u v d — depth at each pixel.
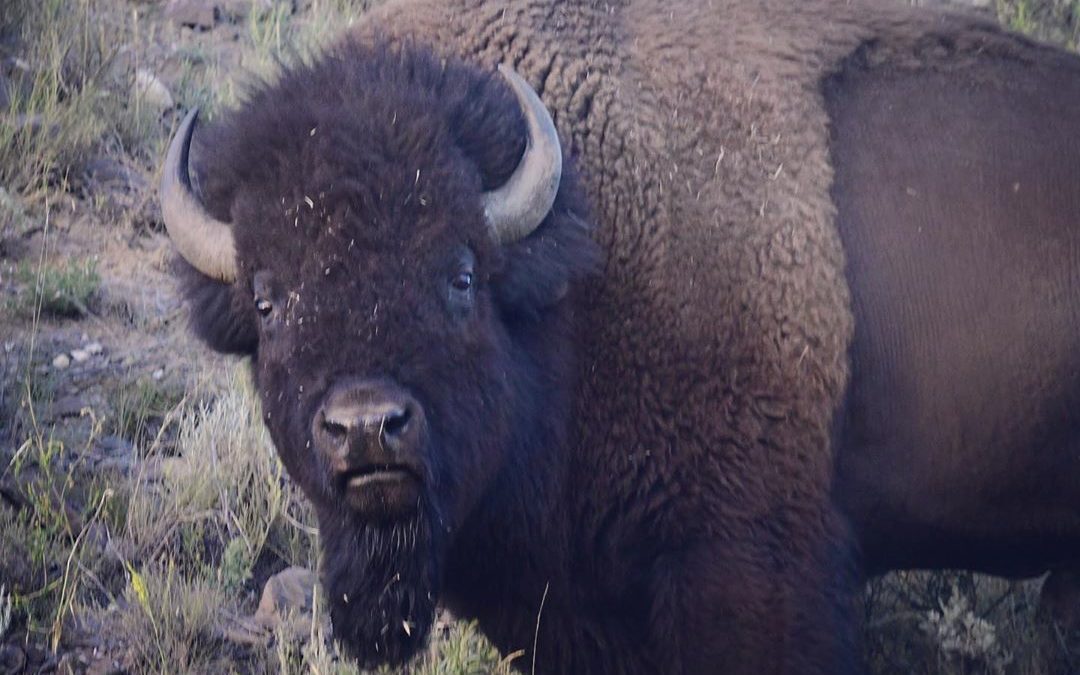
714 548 17.80
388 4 19.75
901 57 19.42
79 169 28.38
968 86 19.31
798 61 18.98
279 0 34.53
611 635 18.73
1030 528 19.27
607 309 17.97
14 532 20.36
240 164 16.38
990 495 19.02
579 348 18.00
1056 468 18.84
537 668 19.14
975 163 18.84
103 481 21.88
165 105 30.59
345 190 15.53
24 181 27.78
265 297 15.94
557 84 18.45
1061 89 19.44
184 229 16.83
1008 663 20.67
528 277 16.88
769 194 18.23
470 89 17.17
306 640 20.17
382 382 15.12
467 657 19.86
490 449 16.75
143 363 24.66
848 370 18.33
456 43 18.84
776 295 17.94
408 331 15.41
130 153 29.45
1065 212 18.73
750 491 17.75
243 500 22.20
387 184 15.66
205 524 21.91
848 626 18.17
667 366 17.84
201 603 20.00
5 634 19.36
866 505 19.03
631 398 17.91
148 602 19.78
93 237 27.42
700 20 19.11
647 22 19.06
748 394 17.80
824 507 18.05
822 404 18.00
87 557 20.69
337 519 16.39
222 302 17.03
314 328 15.35
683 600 17.88
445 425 15.73
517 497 17.89
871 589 21.55
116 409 23.58
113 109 29.69
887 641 21.06
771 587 17.70
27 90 29.39
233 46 33.09
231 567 20.70
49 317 25.36
